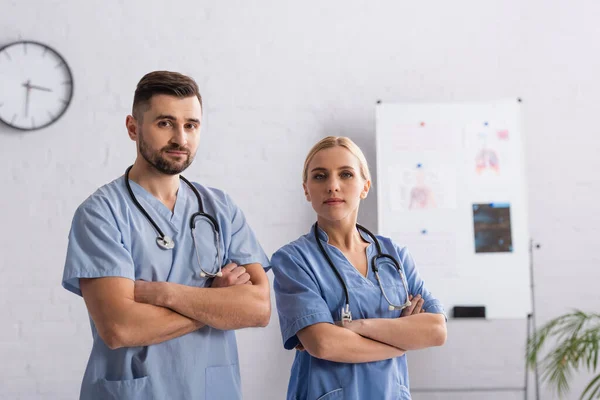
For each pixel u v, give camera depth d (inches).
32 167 111.4
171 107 55.5
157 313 53.4
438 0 118.9
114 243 54.7
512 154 112.9
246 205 114.8
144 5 115.8
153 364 54.2
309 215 115.2
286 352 112.7
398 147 112.4
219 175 115.0
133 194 58.1
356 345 58.2
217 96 115.8
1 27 112.2
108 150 113.0
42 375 108.8
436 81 117.6
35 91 111.5
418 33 118.3
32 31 113.0
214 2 117.0
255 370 112.3
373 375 59.1
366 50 117.8
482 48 118.3
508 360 110.4
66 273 54.0
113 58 114.3
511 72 118.0
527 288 110.7
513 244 111.3
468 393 110.3
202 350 56.3
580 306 115.1
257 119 116.0
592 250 116.2
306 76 117.1
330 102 116.8
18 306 109.3
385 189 111.6
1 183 110.6
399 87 117.3
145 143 56.1
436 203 111.5
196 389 55.4
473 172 112.4
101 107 113.5
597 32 119.0
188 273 57.7
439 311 63.7
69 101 112.3
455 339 110.5
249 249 62.0
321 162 62.8
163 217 58.4
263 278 60.2
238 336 112.7
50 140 112.2
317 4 118.2
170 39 115.8
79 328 110.2
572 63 118.5
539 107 117.7
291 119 116.3
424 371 110.1
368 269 63.8
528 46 118.5
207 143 115.0
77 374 109.6
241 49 116.8
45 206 111.1
